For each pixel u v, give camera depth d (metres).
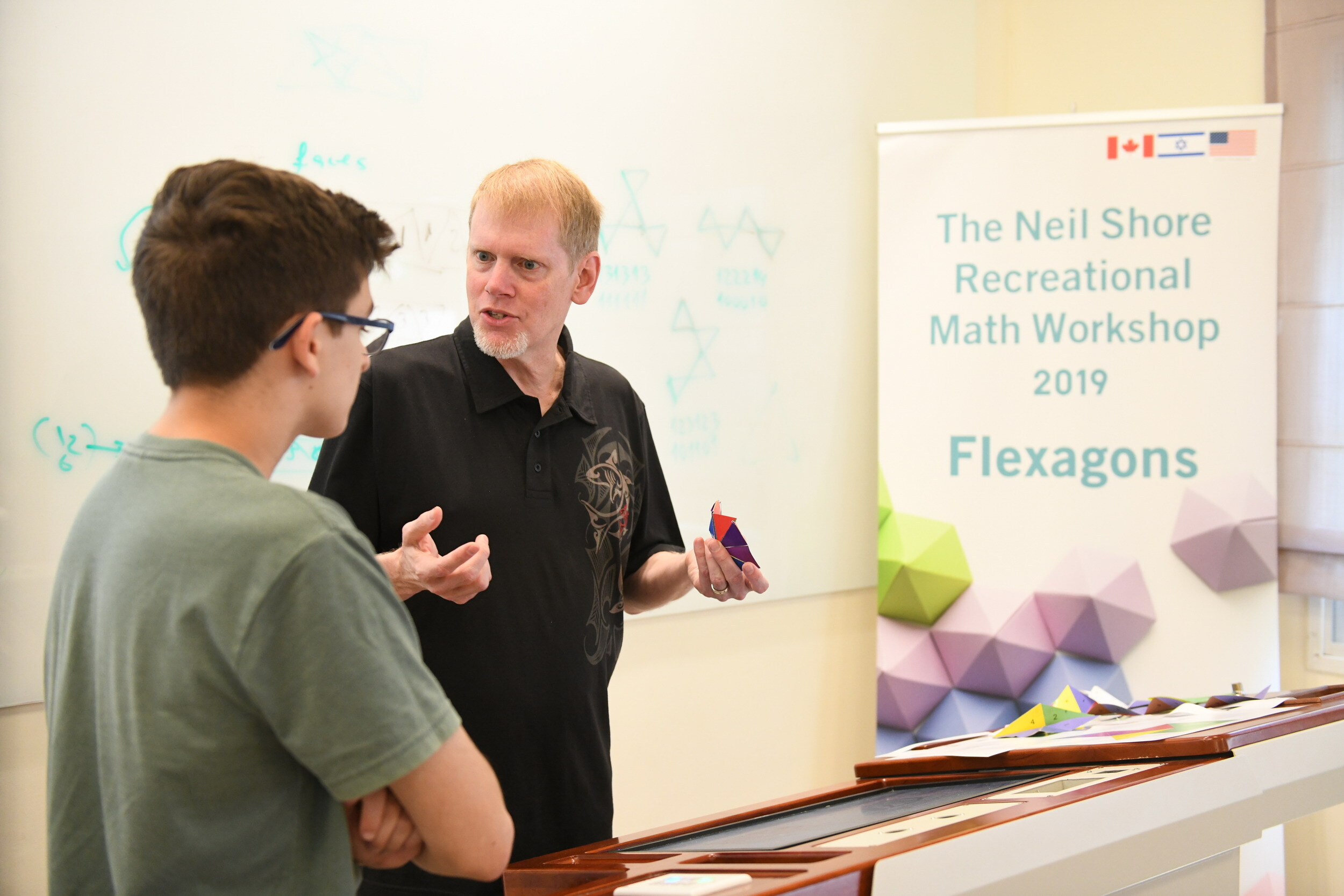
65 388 1.62
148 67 1.67
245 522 0.65
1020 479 2.43
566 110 2.16
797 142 2.55
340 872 0.70
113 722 0.67
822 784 2.65
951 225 2.47
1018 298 2.44
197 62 1.72
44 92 1.58
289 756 0.68
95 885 0.72
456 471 1.27
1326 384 2.29
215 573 0.64
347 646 0.65
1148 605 2.36
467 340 1.32
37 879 1.64
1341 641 2.38
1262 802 0.97
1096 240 2.41
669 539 1.57
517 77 2.09
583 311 2.21
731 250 2.44
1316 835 2.40
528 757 1.26
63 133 1.60
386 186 1.93
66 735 0.71
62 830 0.72
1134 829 0.86
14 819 1.62
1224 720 1.13
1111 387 2.40
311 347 0.72
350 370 0.77
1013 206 2.44
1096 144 2.41
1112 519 2.38
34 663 1.62
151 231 0.70
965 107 2.91
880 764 1.21
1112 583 2.37
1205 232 2.36
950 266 2.47
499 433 1.31
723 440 2.44
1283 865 2.24
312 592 0.64
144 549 0.66
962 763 1.14
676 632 2.38
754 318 2.49
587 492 1.37
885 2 2.71
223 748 0.65
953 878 0.73
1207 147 2.36
